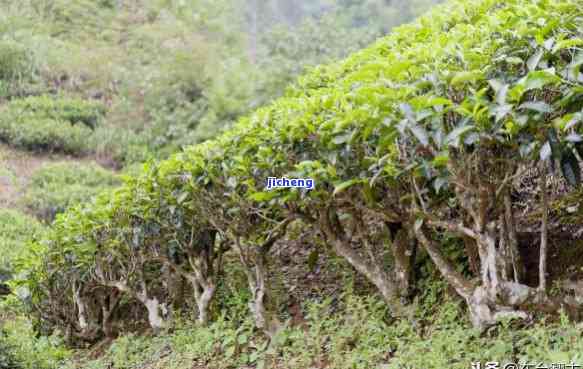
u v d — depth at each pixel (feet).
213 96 43.80
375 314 12.81
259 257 14.73
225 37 54.24
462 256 13.39
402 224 12.78
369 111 9.87
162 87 47.78
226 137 14.79
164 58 49.75
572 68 8.07
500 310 10.16
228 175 13.89
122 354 16.63
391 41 14.88
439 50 9.90
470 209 10.04
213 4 56.29
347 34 46.70
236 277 17.92
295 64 42.80
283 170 12.59
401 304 12.53
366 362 11.66
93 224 17.70
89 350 19.33
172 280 18.19
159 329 17.40
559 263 11.81
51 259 19.12
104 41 56.13
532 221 13.29
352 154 11.28
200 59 48.29
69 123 44.19
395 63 9.89
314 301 15.39
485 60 9.13
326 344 13.11
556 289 10.89
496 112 8.22
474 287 10.80
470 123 8.80
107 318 19.42
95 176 36.83
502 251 10.75
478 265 11.57
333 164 11.10
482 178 9.50
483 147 9.34
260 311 14.40
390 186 11.18
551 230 12.78
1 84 47.06
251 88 43.75
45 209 32.30
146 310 20.27
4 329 14.56
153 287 19.33
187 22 54.54
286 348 13.44
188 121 45.16
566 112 8.41
